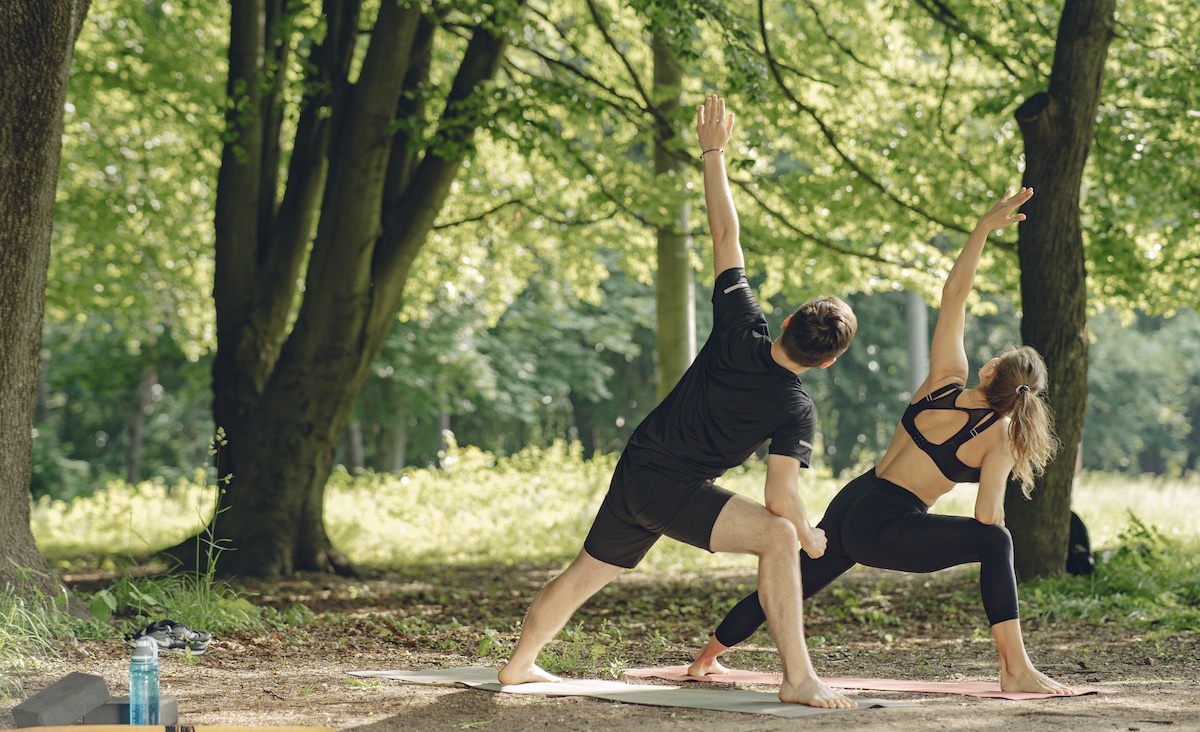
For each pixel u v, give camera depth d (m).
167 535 15.97
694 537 4.37
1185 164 11.32
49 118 6.69
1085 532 10.12
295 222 11.74
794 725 3.89
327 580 10.73
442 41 15.06
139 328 23.53
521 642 4.94
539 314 28.30
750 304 4.43
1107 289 12.40
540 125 11.17
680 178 13.03
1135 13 11.51
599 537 4.58
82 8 6.97
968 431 4.82
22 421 6.84
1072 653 6.84
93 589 9.68
